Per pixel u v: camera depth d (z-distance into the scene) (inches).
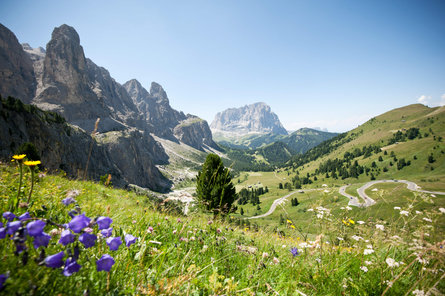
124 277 90.7
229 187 671.1
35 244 57.0
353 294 128.0
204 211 210.4
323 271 140.6
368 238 156.6
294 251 131.5
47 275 61.3
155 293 84.3
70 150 4756.4
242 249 167.0
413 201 133.4
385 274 140.5
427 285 114.0
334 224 158.7
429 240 110.1
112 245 68.7
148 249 120.6
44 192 176.2
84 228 62.9
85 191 277.0
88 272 77.4
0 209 99.0
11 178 190.7
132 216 185.3
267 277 134.5
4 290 50.6
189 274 98.0
